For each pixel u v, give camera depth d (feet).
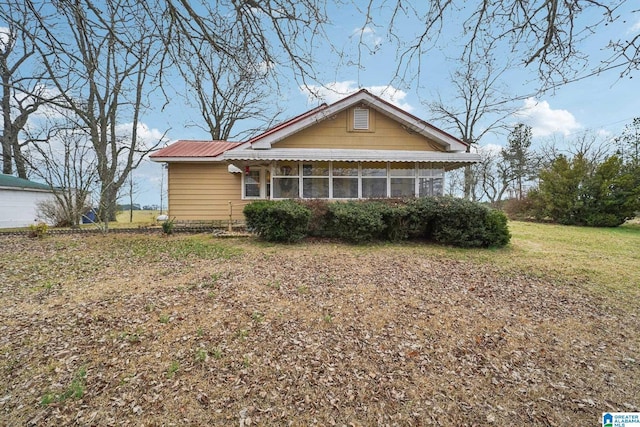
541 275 22.72
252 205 34.06
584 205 54.54
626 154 72.23
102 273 22.13
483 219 32.60
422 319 15.02
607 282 21.17
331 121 40.19
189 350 11.95
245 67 12.91
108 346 12.16
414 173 40.45
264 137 37.86
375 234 33.96
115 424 8.38
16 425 8.26
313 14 11.57
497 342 13.03
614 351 12.43
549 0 10.05
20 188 56.95
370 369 11.07
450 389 10.07
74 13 10.40
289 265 24.39
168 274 21.80
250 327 13.83
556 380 10.55
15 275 21.70
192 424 8.46
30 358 11.30
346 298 17.46
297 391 9.88
